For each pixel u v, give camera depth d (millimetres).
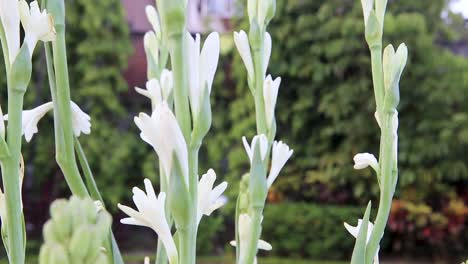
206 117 361
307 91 5496
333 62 5375
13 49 387
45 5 460
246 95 5508
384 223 477
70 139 469
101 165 5559
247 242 495
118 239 5438
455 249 5215
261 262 4664
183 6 355
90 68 5680
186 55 364
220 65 5797
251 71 593
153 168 5648
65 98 466
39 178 5531
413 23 5230
